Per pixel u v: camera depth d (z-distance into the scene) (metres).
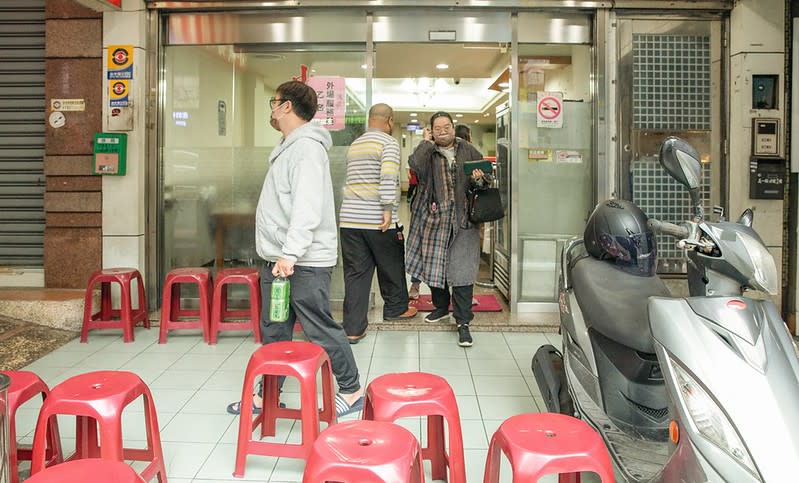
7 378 1.60
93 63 4.73
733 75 4.58
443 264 4.01
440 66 7.77
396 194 3.90
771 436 1.47
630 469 1.95
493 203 3.85
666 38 4.70
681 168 1.90
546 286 4.91
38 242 4.95
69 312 4.30
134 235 4.70
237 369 3.54
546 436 1.62
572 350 2.51
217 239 5.02
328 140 2.76
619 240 2.35
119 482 1.41
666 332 1.73
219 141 4.98
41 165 4.91
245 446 2.28
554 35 4.80
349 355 2.79
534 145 4.88
